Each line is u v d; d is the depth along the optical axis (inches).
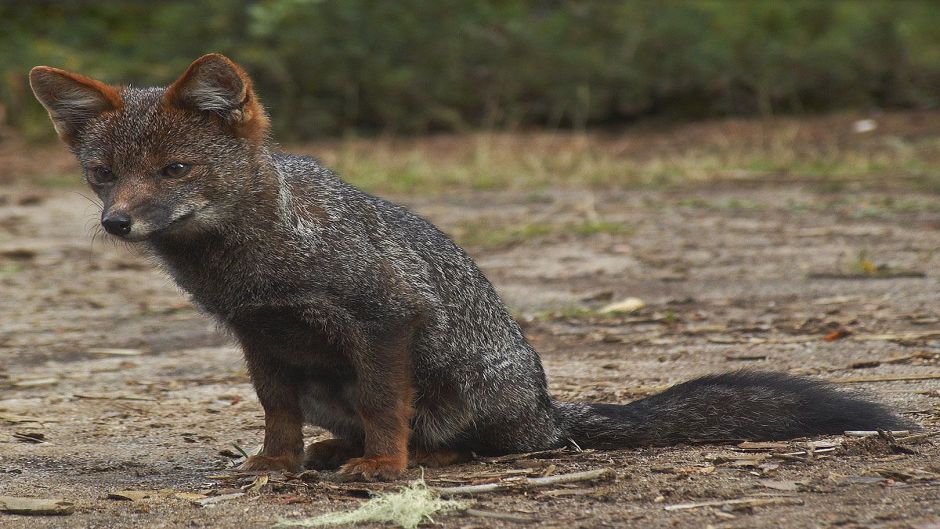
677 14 1364.4
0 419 394.9
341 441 362.0
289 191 330.3
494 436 346.9
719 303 563.8
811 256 665.6
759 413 345.1
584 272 663.8
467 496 284.7
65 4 1534.2
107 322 579.5
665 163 1070.4
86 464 340.5
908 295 554.9
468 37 1370.6
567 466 316.2
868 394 374.6
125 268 730.2
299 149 1240.8
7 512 284.0
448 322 339.0
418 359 336.8
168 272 343.3
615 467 309.1
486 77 1353.3
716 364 448.1
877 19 1348.4
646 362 459.8
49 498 298.4
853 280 598.9
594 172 1038.4
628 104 1309.1
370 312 326.0
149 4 1531.7
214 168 328.2
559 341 507.8
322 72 1316.4
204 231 328.2
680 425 346.6
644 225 801.6
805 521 251.6
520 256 720.3
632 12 1376.7
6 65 1357.0
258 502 288.5
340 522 265.0
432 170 1078.4
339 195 339.3
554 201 927.7
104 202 332.5
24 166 1171.9
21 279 695.1
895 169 974.4
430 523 262.2
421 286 334.6
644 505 269.9
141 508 285.3
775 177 975.0
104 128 333.7
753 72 1314.0
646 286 617.0
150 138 328.5
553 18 1411.2
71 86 338.3
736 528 249.4
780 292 581.9
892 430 331.9
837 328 492.1
